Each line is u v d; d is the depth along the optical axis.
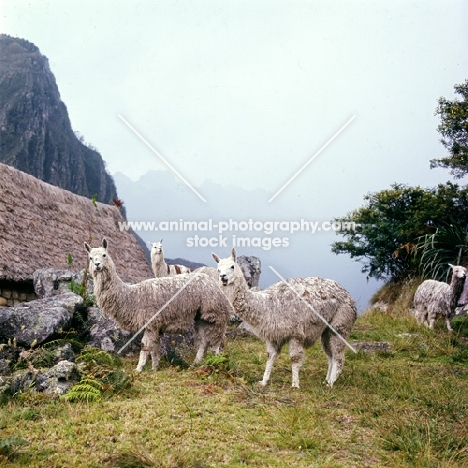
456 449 5.14
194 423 5.53
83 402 6.04
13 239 11.20
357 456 5.07
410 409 6.30
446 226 16.97
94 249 7.74
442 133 17.55
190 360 8.54
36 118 100.69
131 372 7.46
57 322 7.91
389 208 18.20
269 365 7.20
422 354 9.34
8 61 113.12
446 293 11.28
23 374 6.56
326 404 6.46
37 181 13.54
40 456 4.70
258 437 5.27
